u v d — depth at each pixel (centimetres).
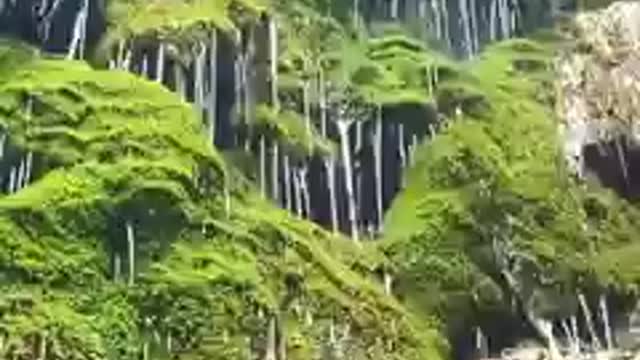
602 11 2969
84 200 1936
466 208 2423
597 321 2430
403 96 2534
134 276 1917
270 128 2369
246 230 2067
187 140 2075
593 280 2433
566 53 2880
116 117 2075
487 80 2759
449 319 2330
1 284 1839
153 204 1964
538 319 2388
